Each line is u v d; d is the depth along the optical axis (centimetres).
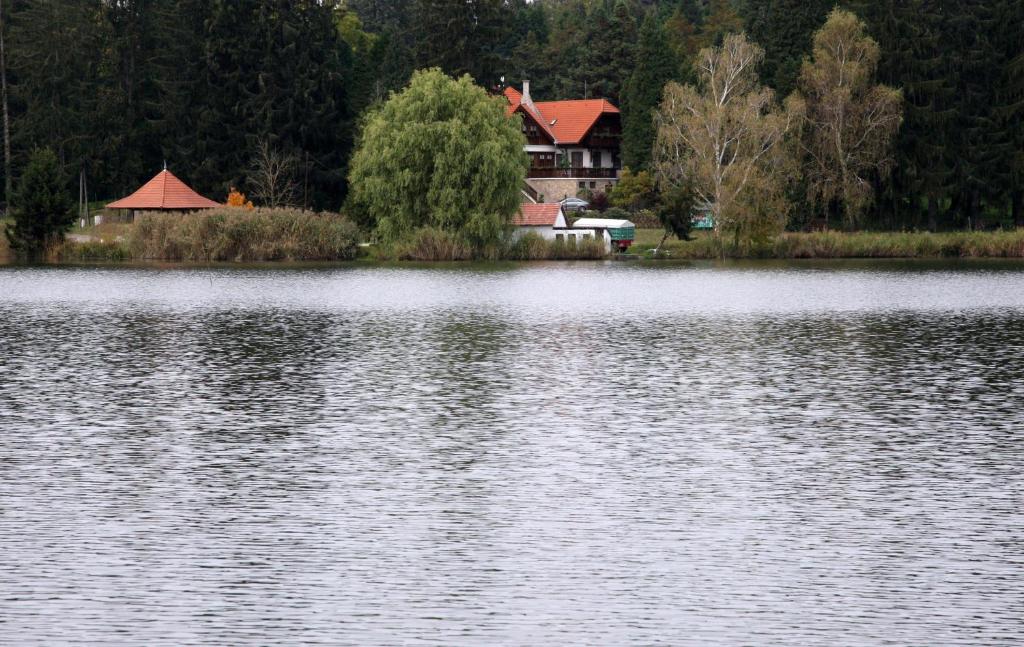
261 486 5369
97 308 13988
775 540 4578
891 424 6862
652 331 11769
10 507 5000
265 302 14938
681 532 4672
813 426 6806
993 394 7912
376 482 5450
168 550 4444
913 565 4291
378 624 3747
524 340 11006
